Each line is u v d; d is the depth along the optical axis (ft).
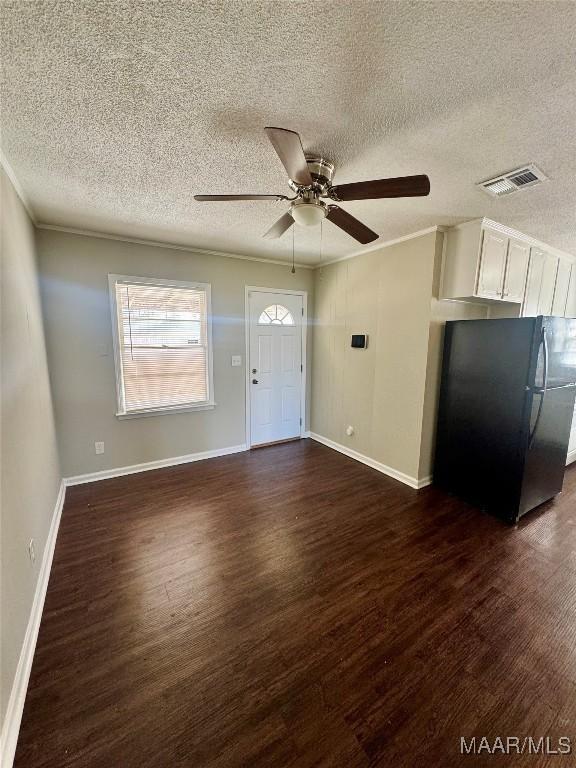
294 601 6.03
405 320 10.62
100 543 7.65
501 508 8.79
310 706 4.32
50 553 7.09
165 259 11.25
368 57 3.76
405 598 6.11
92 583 6.43
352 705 4.33
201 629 5.44
